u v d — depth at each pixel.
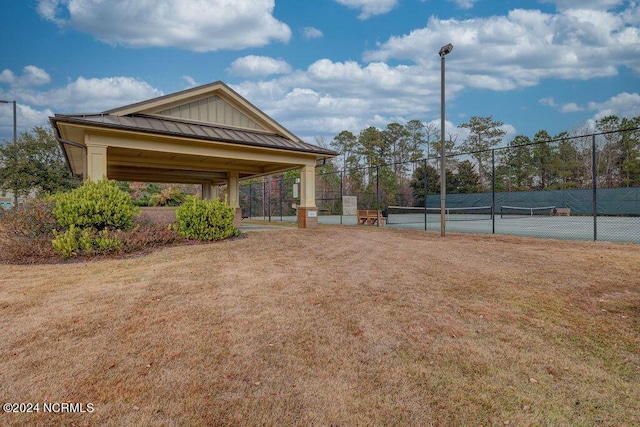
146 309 3.96
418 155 47.75
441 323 3.66
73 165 15.98
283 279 5.43
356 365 2.78
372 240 10.41
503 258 7.25
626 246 8.84
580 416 2.20
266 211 32.31
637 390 2.48
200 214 9.38
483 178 39.50
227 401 2.29
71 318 3.66
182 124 11.67
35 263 6.40
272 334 3.35
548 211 28.11
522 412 2.23
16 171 18.44
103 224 7.79
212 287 4.90
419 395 2.39
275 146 12.41
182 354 2.93
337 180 38.62
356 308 4.11
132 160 13.24
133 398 2.30
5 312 3.80
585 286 5.05
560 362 2.87
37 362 2.74
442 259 7.18
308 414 2.17
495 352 3.03
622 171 30.59
